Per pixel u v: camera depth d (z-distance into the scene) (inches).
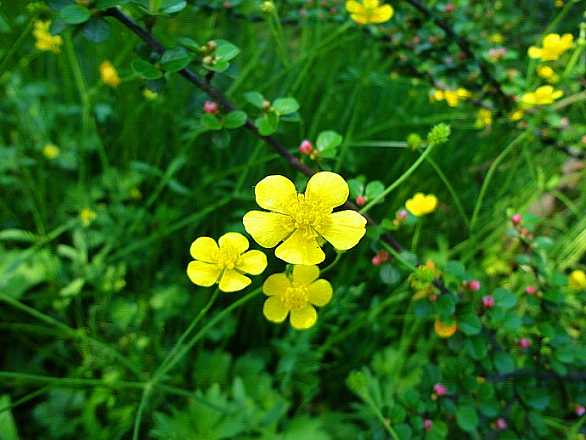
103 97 9.5
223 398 6.9
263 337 8.2
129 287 8.4
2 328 7.6
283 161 8.9
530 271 5.8
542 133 7.6
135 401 7.0
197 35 10.2
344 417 7.4
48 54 10.1
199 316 5.2
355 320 7.3
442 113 10.2
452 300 5.1
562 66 7.9
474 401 5.3
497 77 7.5
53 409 6.9
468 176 9.9
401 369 7.7
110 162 9.4
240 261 4.5
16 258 7.7
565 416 6.2
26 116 9.0
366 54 10.6
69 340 7.7
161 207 8.0
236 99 9.3
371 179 9.7
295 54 10.8
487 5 9.1
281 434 6.9
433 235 9.4
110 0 4.3
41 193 8.4
